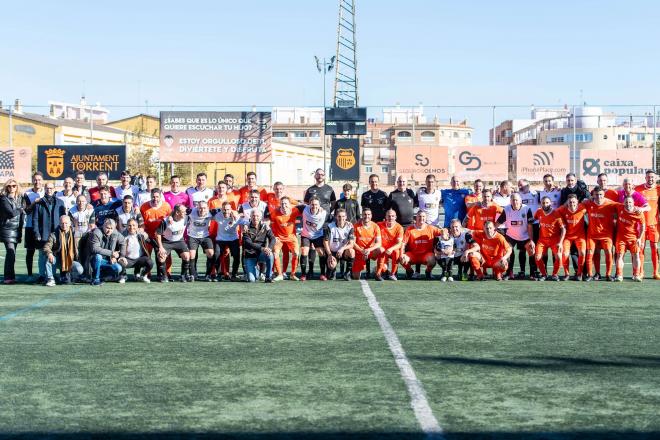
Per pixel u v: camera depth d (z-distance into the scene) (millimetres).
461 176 35594
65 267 12773
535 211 15016
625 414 5227
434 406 5418
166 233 13234
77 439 4727
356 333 8258
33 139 48500
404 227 14641
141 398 5648
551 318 9273
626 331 8398
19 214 13117
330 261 13406
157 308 10117
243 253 13305
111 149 34375
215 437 4746
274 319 9203
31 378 6266
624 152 34906
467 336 8078
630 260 17734
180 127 34781
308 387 5941
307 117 99500
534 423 5023
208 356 7098
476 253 13273
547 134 87875
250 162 34844
